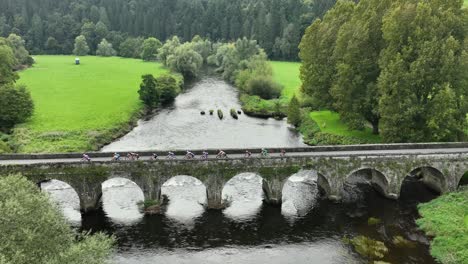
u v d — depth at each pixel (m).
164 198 64.75
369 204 62.88
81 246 35.50
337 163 62.12
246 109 114.38
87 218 58.78
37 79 146.38
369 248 51.19
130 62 197.75
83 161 58.81
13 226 32.62
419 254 49.75
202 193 66.62
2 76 103.06
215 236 55.06
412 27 70.62
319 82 93.44
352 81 80.50
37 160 61.44
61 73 160.12
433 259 48.69
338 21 90.62
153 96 117.19
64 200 63.69
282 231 56.16
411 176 72.19
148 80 116.50
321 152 65.56
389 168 62.56
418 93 71.31
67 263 32.31
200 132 97.56
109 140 90.88
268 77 128.88
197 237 54.81
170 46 180.50
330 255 50.53
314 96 95.50
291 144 88.56
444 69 67.31
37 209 35.81
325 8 198.38
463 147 68.06
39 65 179.62
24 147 81.06
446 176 62.91
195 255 50.97
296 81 147.88
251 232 56.00
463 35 70.69
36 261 31.58
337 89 82.00
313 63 94.44
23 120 96.62
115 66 182.25
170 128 100.94
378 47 79.56
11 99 92.88
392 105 70.81
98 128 94.25
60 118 100.50
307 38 95.56
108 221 58.16
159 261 49.66
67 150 81.25
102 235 40.69
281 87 130.38
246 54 156.62
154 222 58.16
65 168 58.44
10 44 165.62
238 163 60.75
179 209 61.59
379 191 66.50
